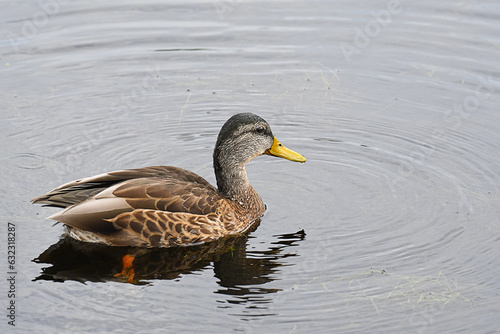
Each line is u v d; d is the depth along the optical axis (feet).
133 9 76.33
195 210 42.78
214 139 56.65
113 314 35.99
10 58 66.80
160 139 56.29
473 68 64.75
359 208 46.78
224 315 35.96
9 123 57.11
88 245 42.29
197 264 40.91
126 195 41.57
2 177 49.37
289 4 77.10
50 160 52.11
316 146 55.57
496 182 49.03
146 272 39.99
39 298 37.22
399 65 65.98
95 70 66.03
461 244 42.06
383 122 58.29
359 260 40.83
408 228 44.09
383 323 35.35
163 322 35.40
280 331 34.76
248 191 46.09
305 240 43.21
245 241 43.45
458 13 73.87
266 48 69.51
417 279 38.88
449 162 52.13
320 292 37.86
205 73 66.23
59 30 71.82
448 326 35.09
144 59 68.08
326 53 68.39
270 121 59.00
